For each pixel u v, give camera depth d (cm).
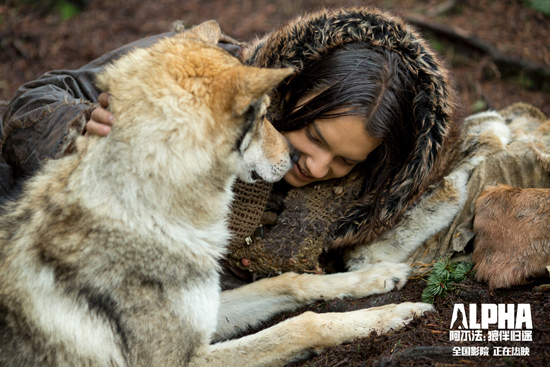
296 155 265
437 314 240
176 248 227
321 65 254
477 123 320
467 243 278
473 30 678
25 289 219
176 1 848
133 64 227
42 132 286
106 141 216
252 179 257
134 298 217
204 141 219
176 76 217
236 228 279
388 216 282
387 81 247
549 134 299
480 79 624
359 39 258
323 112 244
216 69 220
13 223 233
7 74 721
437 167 283
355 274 284
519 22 687
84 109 269
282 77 199
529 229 240
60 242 217
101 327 218
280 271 299
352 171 289
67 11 821
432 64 261
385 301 268
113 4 839
